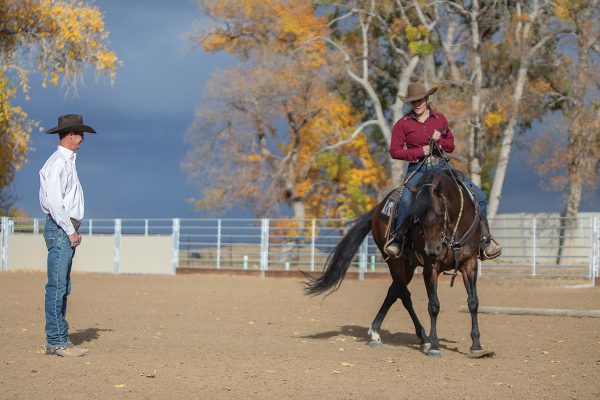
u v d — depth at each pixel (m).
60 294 9.09
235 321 13.77
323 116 40.09
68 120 9.04
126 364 8.45
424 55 40.41
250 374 7.94
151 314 14.75
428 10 40.94
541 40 39.72
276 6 39.41
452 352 9.98
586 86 36.91
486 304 17.62
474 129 39.47
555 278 27.59
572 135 37.03
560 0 37.84
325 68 39.44
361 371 8.25
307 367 8.44
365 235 10.90
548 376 8.01
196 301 17.89
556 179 37.50
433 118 10.16
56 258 9.04
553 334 11.90
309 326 13.12
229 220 29.81
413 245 9.66
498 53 41.06
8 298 17.67
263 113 39.16
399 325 13.36
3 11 29.28
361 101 44.12
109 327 12.48
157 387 7.25
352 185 39.53
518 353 9.87
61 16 29.27
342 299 18.89
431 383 7.60
